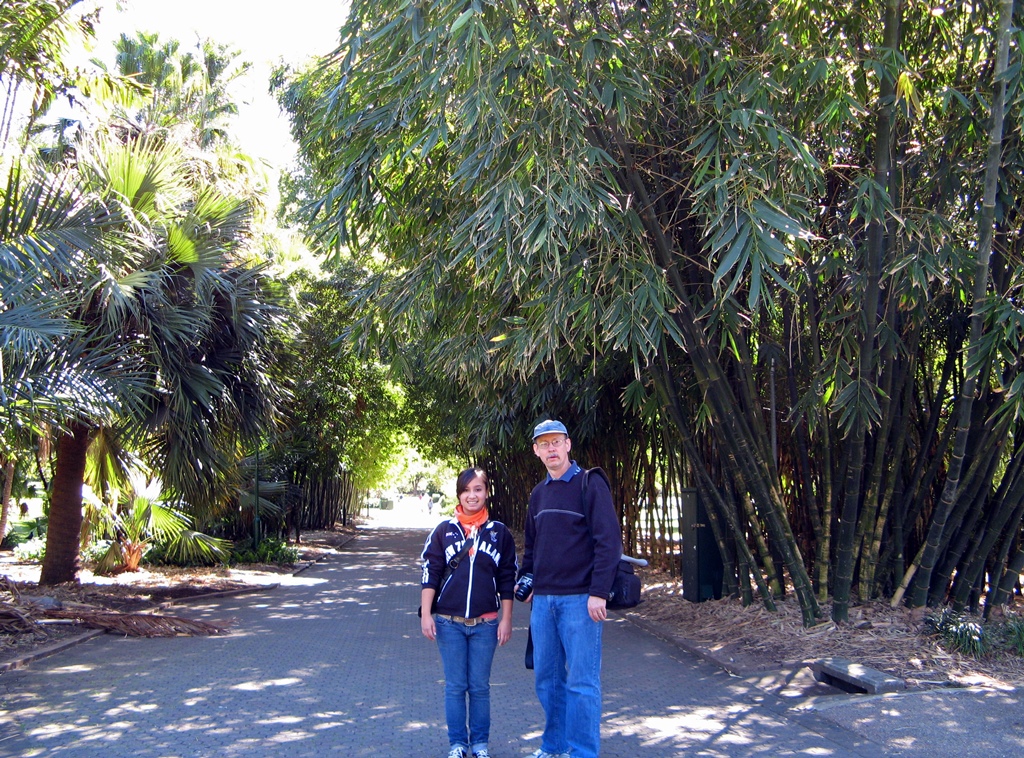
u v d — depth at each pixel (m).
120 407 7.98
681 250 7.73
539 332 6.49
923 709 5.21
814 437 8.45
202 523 14.93
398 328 8.06
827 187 7.55
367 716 5.23
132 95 10.43
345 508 35.06
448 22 5.92
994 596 7.42
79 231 6.96
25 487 18.42
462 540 4.36
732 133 6.04
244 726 4.98
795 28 6.77
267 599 11.49
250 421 11.29
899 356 7.25
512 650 7.67
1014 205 6.95
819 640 6.90
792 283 7.31
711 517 8.87
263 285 11.66
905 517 7.74
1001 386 6.14
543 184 5.92
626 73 6.28
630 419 12.01
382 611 10.32
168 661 6.90
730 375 8.42
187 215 10.12
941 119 7.19
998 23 6.34
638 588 4.18
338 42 7.32
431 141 6.17
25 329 5.97
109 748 4.54
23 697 5.66
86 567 13.52
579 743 3.94
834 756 4.48
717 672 6.56
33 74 9.03
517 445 12.80
